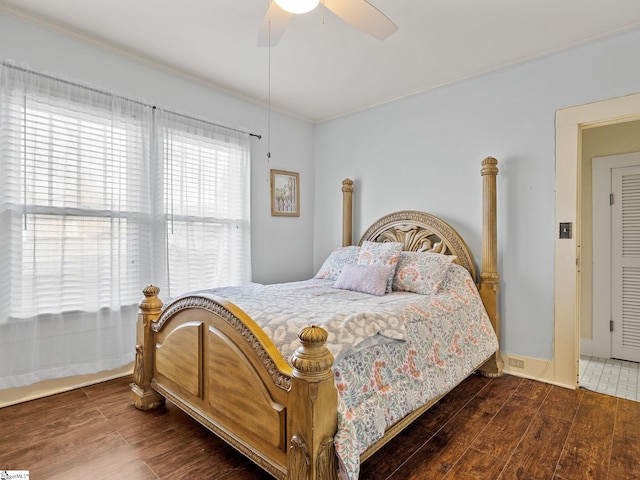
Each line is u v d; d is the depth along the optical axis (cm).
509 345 292
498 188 299
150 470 166
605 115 251
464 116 321
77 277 253
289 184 414
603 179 344
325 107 392
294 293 253
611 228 341
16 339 229
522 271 286
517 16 231
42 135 239
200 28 248
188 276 315
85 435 195
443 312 234
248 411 154
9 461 171
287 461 135
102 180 264
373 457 176
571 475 163
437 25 241
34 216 235
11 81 227
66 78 249
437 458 176
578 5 219
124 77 281
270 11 178
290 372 138
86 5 224
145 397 223
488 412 224
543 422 211
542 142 278
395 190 369
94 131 262
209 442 189
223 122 348
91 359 259
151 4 222
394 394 169
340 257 350
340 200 417
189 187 317
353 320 169
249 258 361
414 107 355
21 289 230
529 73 285
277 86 340
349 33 251
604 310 344
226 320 167
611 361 332
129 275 279
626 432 199
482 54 279
